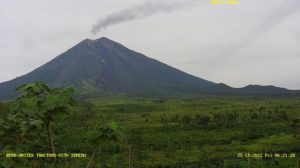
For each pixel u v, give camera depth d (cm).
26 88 645
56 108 629
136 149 12988
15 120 660
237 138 17412
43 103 620
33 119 662
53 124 684
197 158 13562
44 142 831
